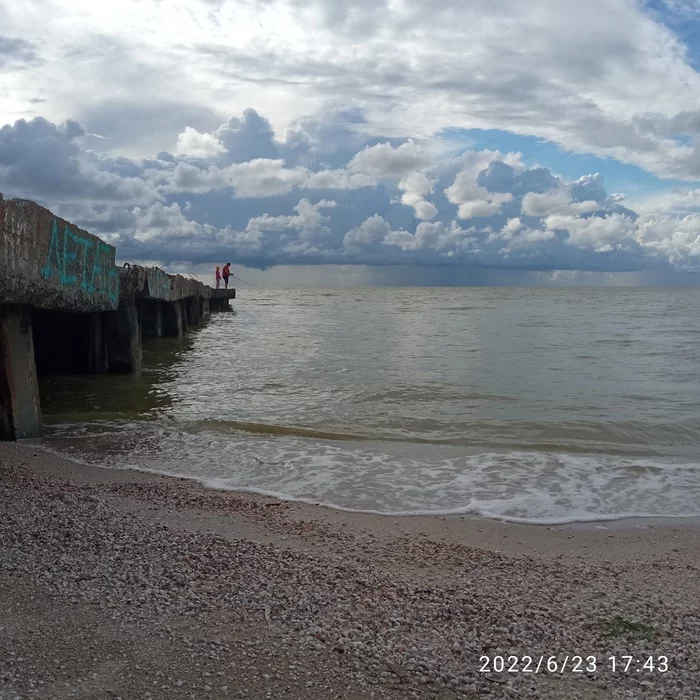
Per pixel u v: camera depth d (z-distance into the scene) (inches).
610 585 175.6
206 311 1358.3
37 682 116.1
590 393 472.7
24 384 320.2
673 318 1219.9
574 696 122.0
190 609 147.2
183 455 307.1
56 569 164.1
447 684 123.4
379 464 298.2
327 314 1422.2
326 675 124.0
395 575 175.5
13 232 248.7
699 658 135.8
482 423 380.8
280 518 222.4
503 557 194.7
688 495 263.0
